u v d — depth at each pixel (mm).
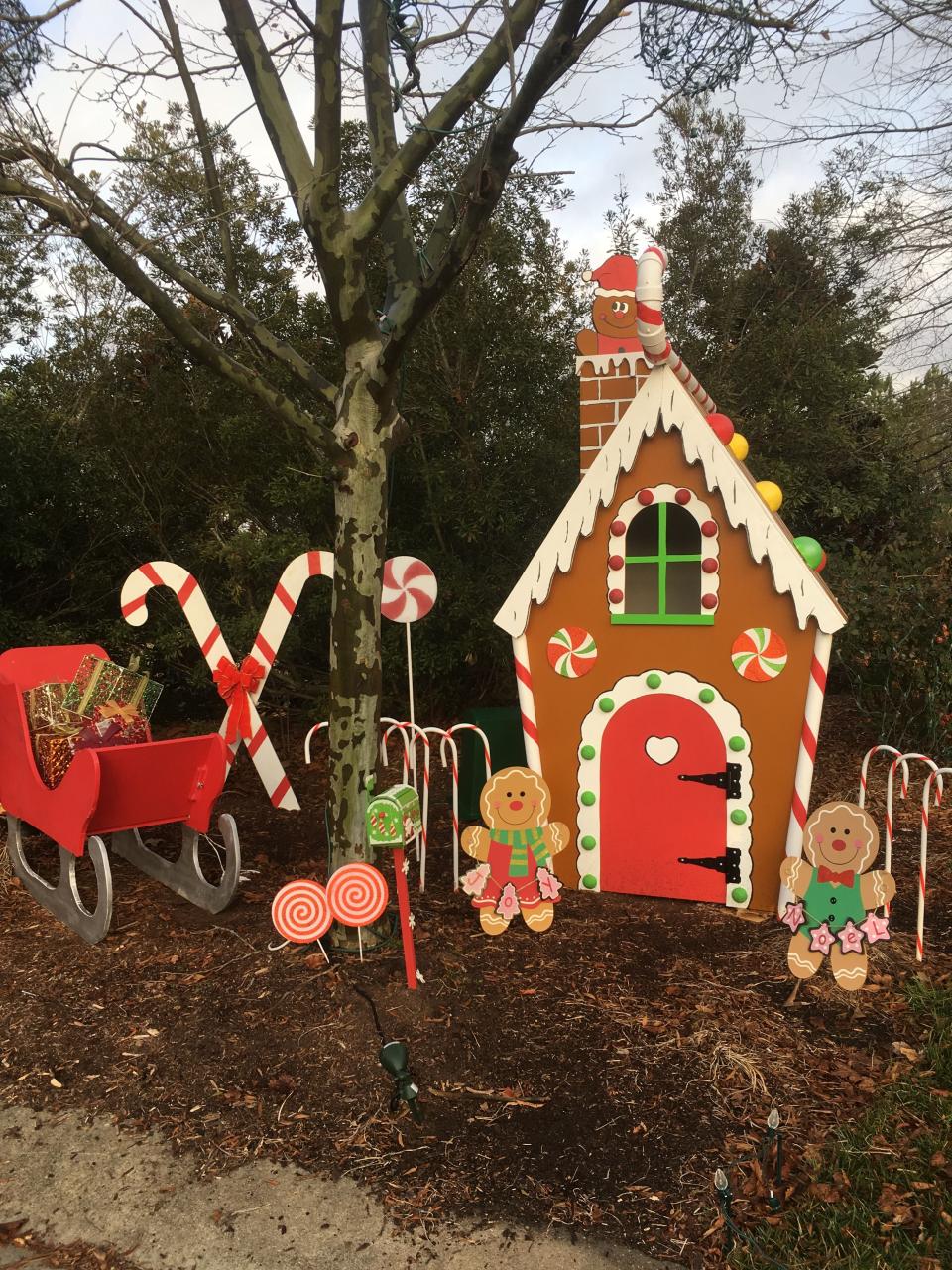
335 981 3838
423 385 7305
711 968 4031
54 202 3512
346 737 4047
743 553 4387
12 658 5461
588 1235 2543
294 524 8734
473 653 8047
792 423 8812
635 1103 3100
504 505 7660
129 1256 2516
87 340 8867
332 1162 2848
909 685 7711
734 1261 2426
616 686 4664
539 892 4270
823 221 9438
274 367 7801
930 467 10938
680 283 9133
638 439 4461
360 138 7520
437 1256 2486
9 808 5016
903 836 6031
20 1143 2975
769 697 4406
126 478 8523
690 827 4625
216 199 5969
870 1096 3129
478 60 3480
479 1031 3512
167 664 8945
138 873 5309
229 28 3660
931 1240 2451
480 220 3264
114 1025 3615
